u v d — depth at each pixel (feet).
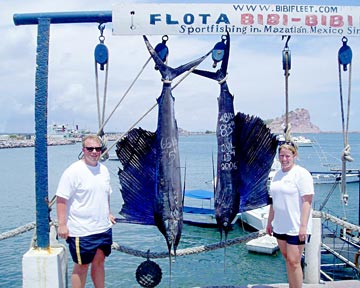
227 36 12.62
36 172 12.19
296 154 11.72
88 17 12.54
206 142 511.40
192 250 13.46
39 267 11.95
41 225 12.28
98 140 11.25
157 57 12.43
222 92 12.66
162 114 12.46
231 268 38.34
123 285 33.94
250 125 12.99
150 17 12.66
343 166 13.57
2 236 12.92
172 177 12.57
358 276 30.48
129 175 12.87
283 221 11.64
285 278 36.14
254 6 12.78
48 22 12.35
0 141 418.31
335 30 13.05
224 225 13.09
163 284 34.83
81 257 11.12
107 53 12.82
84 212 11.09
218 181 12.96
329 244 36.04
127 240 48.65
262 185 12.98
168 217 12.60
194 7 12.72
